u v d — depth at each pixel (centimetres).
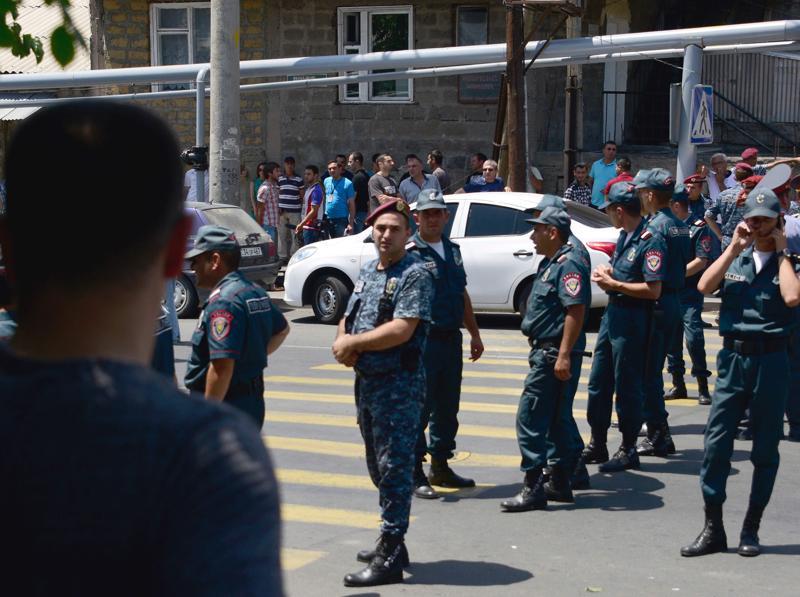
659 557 676
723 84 2555
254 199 2327
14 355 156
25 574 146
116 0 2562
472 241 1603
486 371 1313
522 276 1568
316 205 2159
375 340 612
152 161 158
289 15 2519
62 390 150
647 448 926
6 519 147
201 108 1903
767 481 670
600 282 862
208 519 144
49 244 154
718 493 675
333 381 1257
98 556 145
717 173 1728
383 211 628
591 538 713
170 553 144
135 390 151
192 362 613
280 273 2191
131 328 159
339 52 2512
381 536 630
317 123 2541
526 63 1841
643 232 861
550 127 2458
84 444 147
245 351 599
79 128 156
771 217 638
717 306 1772
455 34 2456
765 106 2542
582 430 1018
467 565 661
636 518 757
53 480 146
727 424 668
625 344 868
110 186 154
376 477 649
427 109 2500
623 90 2572
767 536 716
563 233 760
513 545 700
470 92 2475
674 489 828
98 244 154
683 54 1742
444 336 809
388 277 628
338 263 1681
